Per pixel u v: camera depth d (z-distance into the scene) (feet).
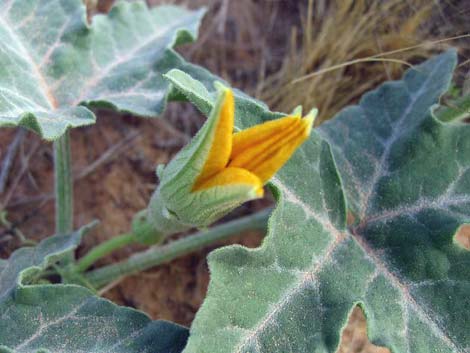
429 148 0.58
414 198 0.57
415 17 0.76
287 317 0.47
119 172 0.80
